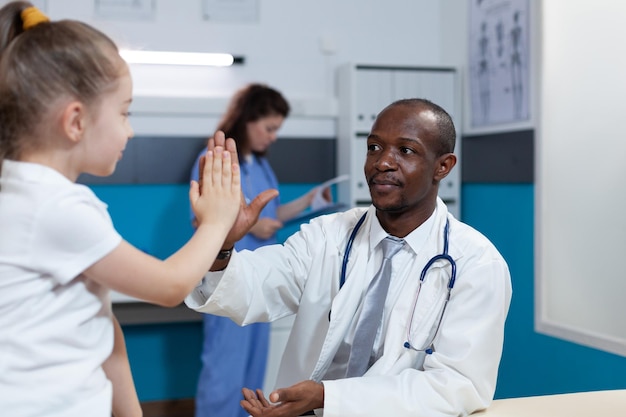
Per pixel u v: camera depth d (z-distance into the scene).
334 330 1.35
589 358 2.59
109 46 0.92
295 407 1.19
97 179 3.33
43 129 0.90
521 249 3.09
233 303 1.34
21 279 0.88
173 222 3.43
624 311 2.36
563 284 2.70
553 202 2.75
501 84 3.21
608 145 2.43
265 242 3.02
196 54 3.41
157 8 3.38
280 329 3.18
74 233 0.89
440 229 1.37
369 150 1.35
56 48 0.88
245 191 3.04
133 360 3.43
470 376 1.25
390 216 1.36
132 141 3.36
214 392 2.96
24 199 0.89
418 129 1.29
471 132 3.48
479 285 1.29
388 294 1.36
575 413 1.27
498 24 3.22
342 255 1.43
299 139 3.57
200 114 3.43
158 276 0.94
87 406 0.90
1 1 2.35
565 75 2.67
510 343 3.13
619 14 2.37
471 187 3.51
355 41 3.66
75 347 0.91
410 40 3.74
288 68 3.57
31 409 0.86
